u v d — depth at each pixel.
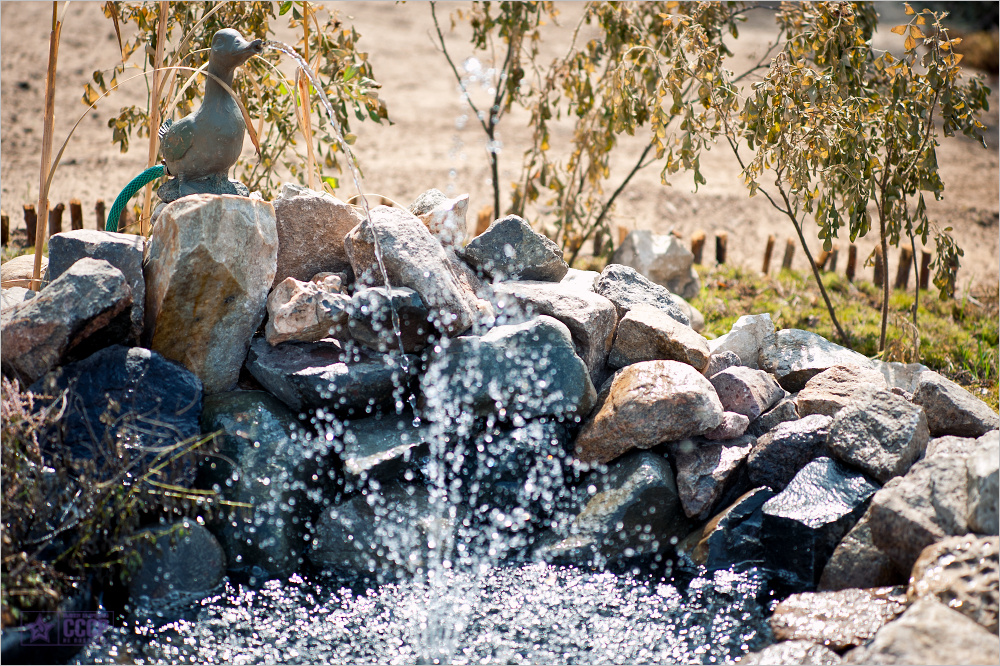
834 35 5.82
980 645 2.76
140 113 6.41
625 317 4.56
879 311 6.99
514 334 4.21
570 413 4.19
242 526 3.72
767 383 4.55
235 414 3.90
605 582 3.74
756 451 4.03
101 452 3.44
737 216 9.46
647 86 6.54
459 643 3.36
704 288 7.29
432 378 4.10
